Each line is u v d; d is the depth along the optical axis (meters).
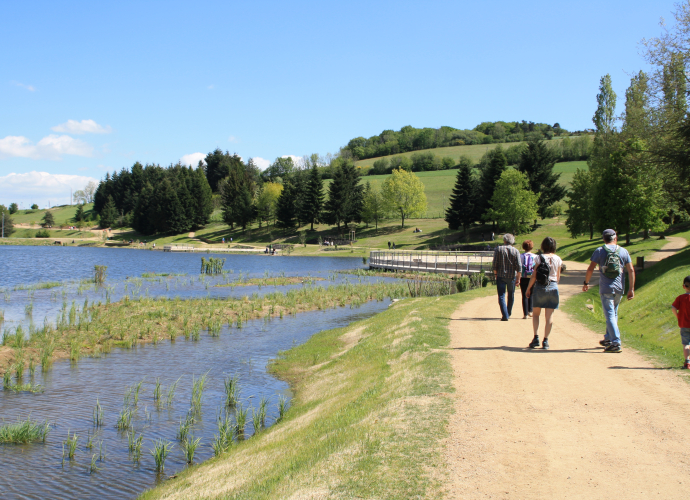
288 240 103.94
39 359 14.38
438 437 5.72
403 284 35.06
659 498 4.18
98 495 7.06
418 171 157.00
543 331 11.69
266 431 8.91
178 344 16.75
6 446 8.66
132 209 145.62
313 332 19.03
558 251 57.03
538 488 4.43
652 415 6.00
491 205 82.50
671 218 58.75
